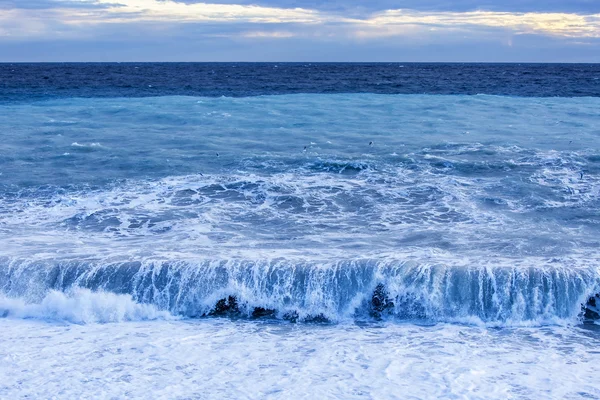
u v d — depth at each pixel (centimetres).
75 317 871
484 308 871
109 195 1343
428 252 989
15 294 909
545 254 978
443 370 708
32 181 1442
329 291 902
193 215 1220
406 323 863
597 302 869
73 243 1055
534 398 643
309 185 1413
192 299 904
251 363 732
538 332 823
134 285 913
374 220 1184
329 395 653
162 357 748
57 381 685
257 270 922
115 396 653
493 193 1332
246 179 1449
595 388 663
